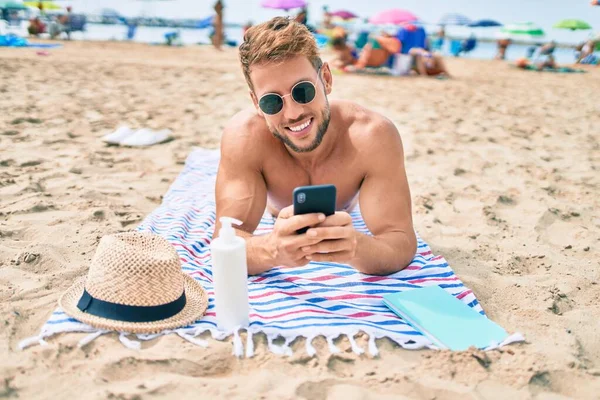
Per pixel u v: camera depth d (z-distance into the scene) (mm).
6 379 1588
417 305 2080
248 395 1583
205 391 1591
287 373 1701
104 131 5219
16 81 7645
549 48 13539
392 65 11328
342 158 2324
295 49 1954
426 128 6055
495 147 5289
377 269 2336
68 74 8789
